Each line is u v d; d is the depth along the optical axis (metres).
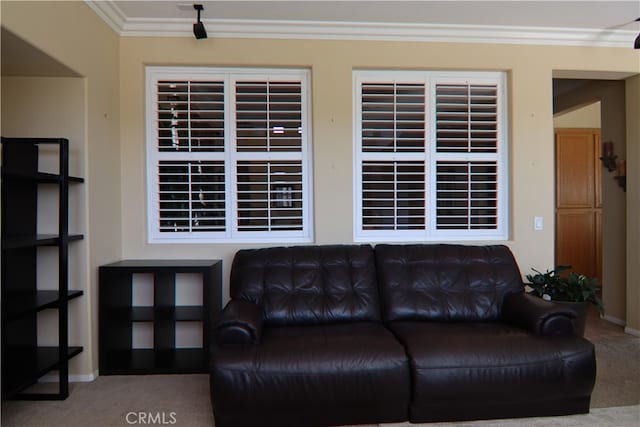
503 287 2.72
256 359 1.97
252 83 3.21
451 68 3.23
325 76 3.14
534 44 3.26
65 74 2.54
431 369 2.00
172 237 3.19
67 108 2.61
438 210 3.33
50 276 2.65
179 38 3.07
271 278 2.67
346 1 2.73
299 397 1.96
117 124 3.03
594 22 3.06
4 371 2.20
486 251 2.88
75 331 2.65
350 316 2.58
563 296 2.94
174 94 3.14
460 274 2.76
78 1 2.50
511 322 2.50
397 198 3.29
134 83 3.07
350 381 1.97
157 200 3.18
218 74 3.18
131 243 3.09
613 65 3.31
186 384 2.59
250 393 1.93
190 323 3.11
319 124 3.15
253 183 3.22
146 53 3.06
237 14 2.91
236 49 3.10
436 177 3.32
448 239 3.33
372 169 3.29
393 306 2.62
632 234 3.48
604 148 3.92
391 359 2.02
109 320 2.76
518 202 3.28
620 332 3.52
